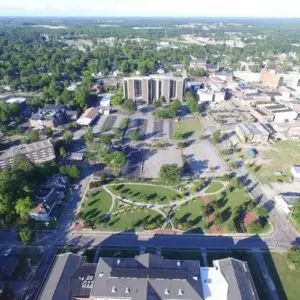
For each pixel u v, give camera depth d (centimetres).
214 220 15488
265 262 13012
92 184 18275
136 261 11675
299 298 11469
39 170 18238
